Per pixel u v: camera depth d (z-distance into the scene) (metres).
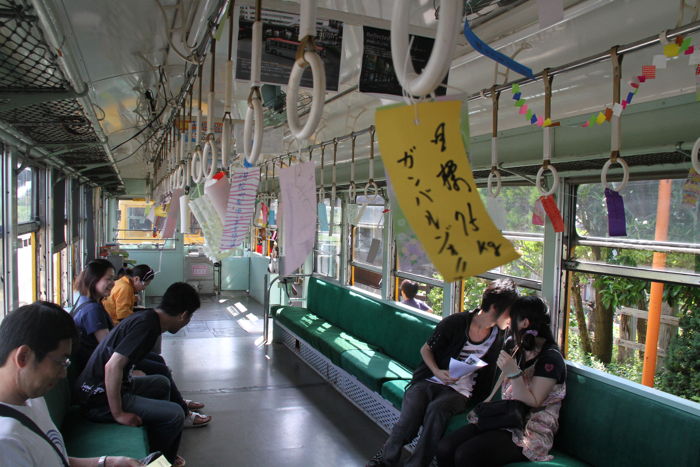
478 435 2.69
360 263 5.78
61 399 2.82
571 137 2.55
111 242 10.50
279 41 1.73
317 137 4.75
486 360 3.21
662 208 2.56
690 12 1.62
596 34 1.88
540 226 3.29
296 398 4.76
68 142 3.41
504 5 1.75
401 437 3.09
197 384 5.11
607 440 2.56
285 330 6.64
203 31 2.09
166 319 2.87
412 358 4.22
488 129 3.10
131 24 2.09
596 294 2.92
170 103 3.52
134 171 9.74
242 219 1.76
